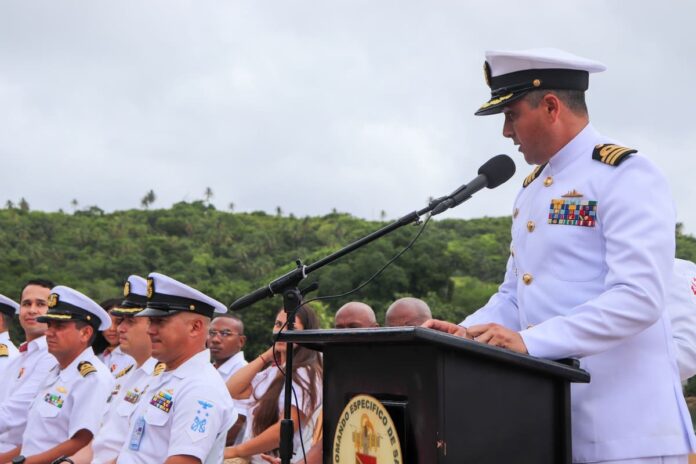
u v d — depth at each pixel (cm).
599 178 344
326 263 401
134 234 12631
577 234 346
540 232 358
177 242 11300
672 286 408
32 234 11212
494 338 317
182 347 561
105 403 705
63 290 739
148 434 545
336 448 309
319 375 644
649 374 337
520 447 292
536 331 319
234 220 13988
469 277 6631
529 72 358
